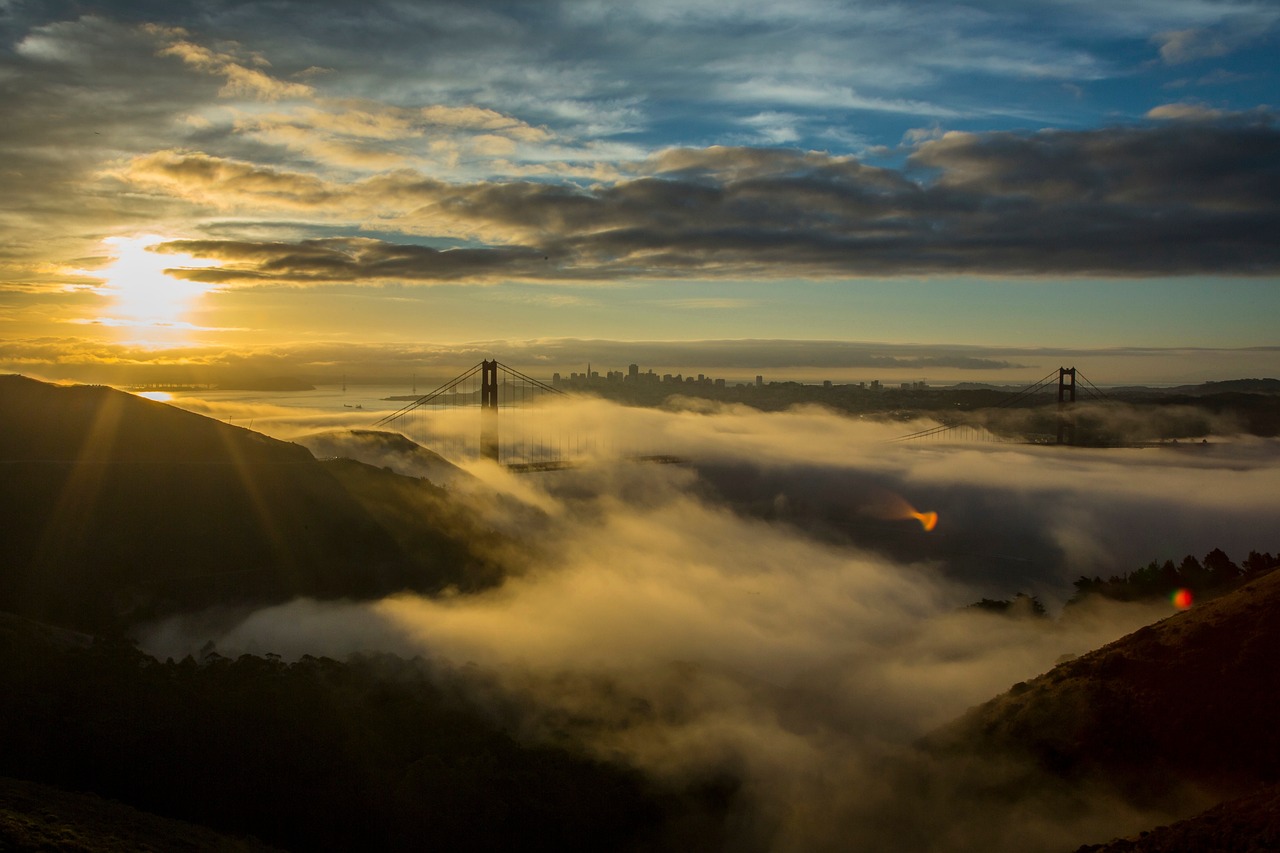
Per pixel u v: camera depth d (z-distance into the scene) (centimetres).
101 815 1190
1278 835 810
